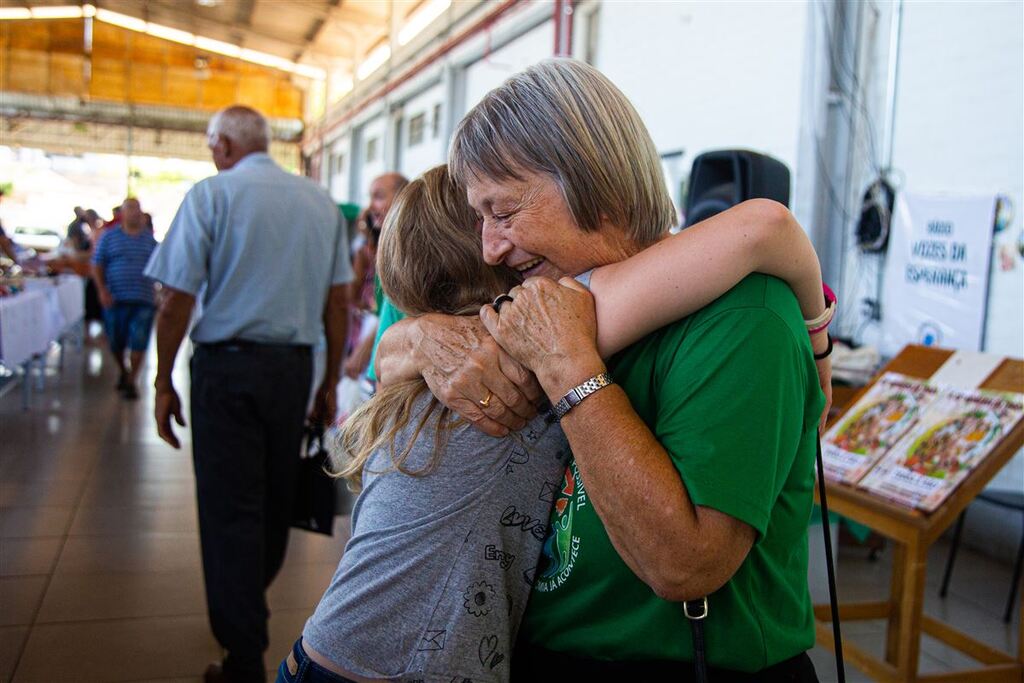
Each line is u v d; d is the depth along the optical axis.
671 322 0.84
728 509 0.77
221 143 2.54
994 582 3.47
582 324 0.84
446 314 1.01
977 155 3.75
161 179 24.17
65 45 20.31
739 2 5.07
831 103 4.51
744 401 0.79
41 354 6.20
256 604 2.35
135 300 6.50
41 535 3.50
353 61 17.12
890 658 2.56
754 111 4.95
